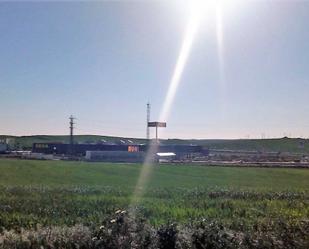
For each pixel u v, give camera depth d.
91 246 12.80
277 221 16.06
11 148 141.25
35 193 32.38
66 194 31.75
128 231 13.11
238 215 21.27
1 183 45.69
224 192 34.91
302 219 16.50
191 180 54.09
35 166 66.88
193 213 21.33
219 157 113.38
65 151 117.38
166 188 40.16
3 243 13.07
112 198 28.47
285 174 62.25
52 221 18.02
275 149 194.75
